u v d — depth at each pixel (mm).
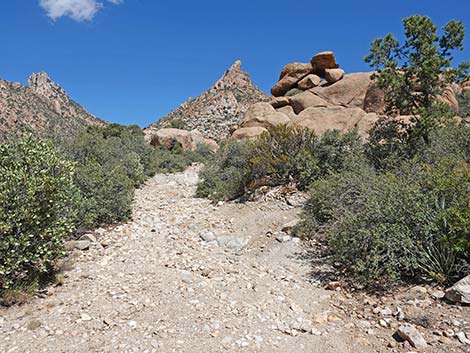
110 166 13531
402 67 10414
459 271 4840
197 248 7484
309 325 4418
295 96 22703
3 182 4859
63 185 5570
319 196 7957
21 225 4926
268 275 6047
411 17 9977
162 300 4797
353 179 7770
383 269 5422
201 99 68875
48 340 3797
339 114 17781
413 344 3771
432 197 5680
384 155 10109
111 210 8953
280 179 11031
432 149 9273
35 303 4621
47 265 5570
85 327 4086
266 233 8133
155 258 6664
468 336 3814
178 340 3889
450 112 10266
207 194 12625
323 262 6426
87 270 5852
